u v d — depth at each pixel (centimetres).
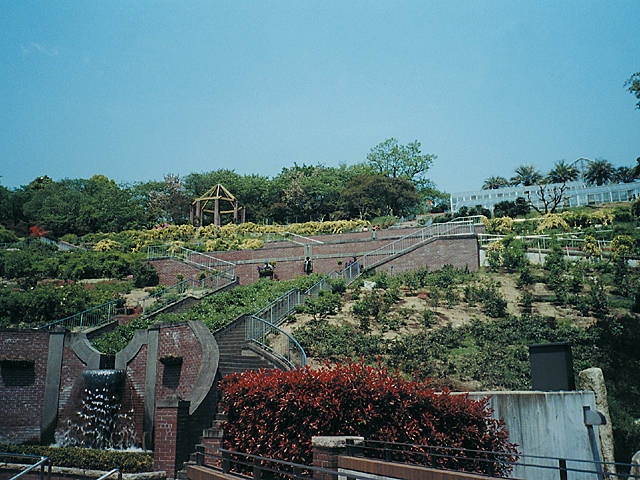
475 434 1055
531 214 5128
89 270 3819
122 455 1438
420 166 8562
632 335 2162
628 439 1480
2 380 1873
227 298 2881
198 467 1094
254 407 1098
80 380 1878
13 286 3525
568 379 1369
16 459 1524
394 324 2325
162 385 1739
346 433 972
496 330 2255
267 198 8331
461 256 3231
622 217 3938
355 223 5134
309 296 2658
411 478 803
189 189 8494
